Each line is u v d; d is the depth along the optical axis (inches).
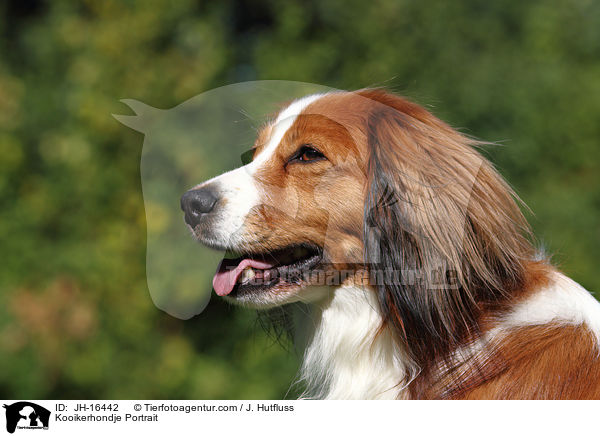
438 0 353.4
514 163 345.7
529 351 149.2
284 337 201.0
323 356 172.2
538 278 160.6
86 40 309.4
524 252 164.9
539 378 146.2
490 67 347.9
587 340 147.6
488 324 154.3
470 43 358.0
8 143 314.2
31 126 323.6
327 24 340.5
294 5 335.3
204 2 327.0
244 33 341.7
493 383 150.0
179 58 300.0
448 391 153.5
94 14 318.7
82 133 299.4
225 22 328.5
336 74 319.6
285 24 326.0
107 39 298.5
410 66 333.4
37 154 323.9
